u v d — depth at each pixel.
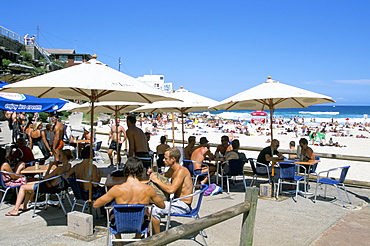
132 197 3.89
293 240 4.80
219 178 9.47
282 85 6.95
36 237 4.54
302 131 34.97
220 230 5.11
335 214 6.07
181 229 2.91
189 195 4.32
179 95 9.13
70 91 5.47
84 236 4.57
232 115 82.06
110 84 4.54
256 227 5.32
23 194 5.76
